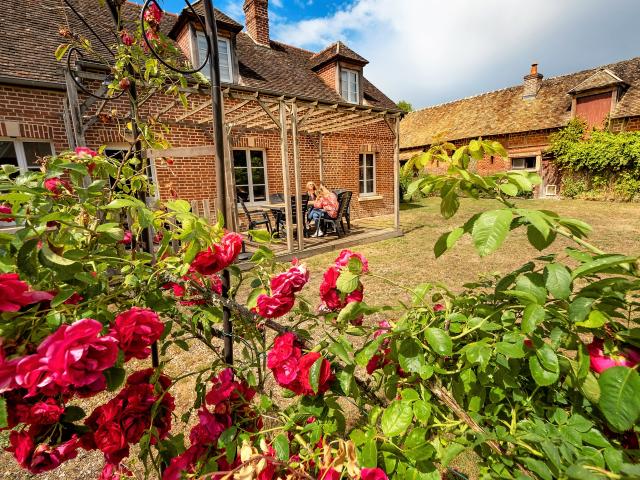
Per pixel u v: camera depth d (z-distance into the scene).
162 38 2.04
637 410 0.59
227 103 7.30
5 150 5.94
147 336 0.81
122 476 1.18
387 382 1.02
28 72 5.90
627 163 13.95
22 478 1.94
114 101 6.32
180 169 7.52
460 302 1.11
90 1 8.16
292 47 13.16
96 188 1.06
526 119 17.73
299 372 0.93
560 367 0.80
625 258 0.67
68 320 0.84
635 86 15.14
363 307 1.01
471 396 0.91
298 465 0.82
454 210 0.97
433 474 0.75
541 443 0.70
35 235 0.81
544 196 16.89
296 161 6.56
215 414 1.04
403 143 22.88
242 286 4.80
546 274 0.79
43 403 0.69
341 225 8.68
